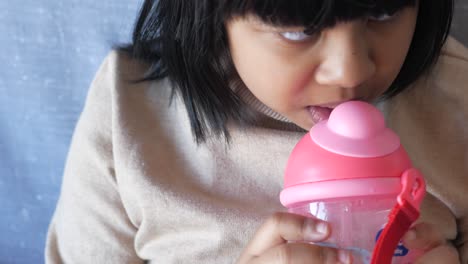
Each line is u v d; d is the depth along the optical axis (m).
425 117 0.77
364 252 0.51
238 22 0.56
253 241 0.63
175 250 0.81
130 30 0.94
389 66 0.56
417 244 0.56
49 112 1.02
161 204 0.78
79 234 0.85
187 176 0.79
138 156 0.79
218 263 0.79
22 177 1.07
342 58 0.52
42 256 1.14
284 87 0.57
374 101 0.72
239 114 0.73
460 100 0.75
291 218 0.57
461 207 0.78
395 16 0.54
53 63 0.98
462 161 0.77
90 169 0.83
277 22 0.52
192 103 0.74
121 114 0.79
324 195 0.49
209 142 0.76
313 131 0.54
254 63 0.58
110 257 0.84
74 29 0.96
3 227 1.12
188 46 0.67
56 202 1.08
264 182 0.77
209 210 0.77
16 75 1.00
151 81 0.81
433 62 0.71
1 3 0.96
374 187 0.48
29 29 0.96
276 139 0.74
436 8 0.65
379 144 0.50
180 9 0.66
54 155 1.05
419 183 0.50
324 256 0.53
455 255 0.61
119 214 0.83
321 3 0.49
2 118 1.03
